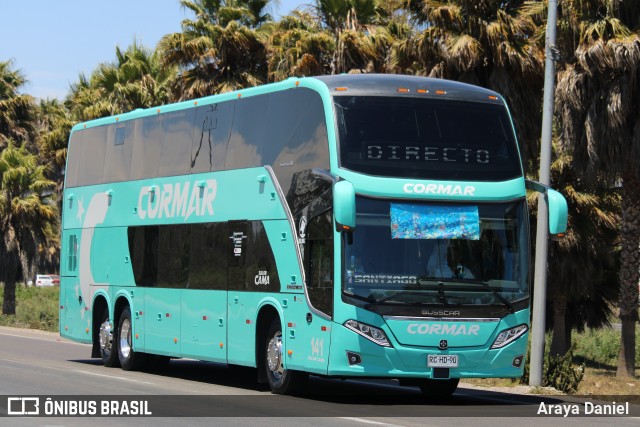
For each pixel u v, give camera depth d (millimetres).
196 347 19797
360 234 15883
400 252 15977
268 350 17797
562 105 25703
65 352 28266
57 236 51438
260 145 18266
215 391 18031
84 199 24562
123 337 22734
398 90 16578
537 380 20250
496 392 19516
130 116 22953
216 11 39875
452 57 27297
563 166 31172
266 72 39125
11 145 49406
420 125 16422
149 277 21547
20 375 19969
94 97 46312
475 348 16141
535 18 28266
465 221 16266
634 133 25156
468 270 16203
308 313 16500
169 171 21125
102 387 18094
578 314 36500
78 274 24641
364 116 16297
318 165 16516
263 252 17859
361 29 33625
